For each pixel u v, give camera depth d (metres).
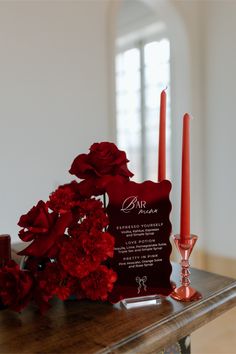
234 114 2.78
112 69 2.48
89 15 2.34
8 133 2.05
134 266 0.89
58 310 0.87
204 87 2.98
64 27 2.23
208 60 2.92
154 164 4.03
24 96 2.10
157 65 3.80
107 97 2.47
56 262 0.83
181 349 1.06
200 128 3.04
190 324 0.85
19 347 0.74
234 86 2.76
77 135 2.34
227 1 2.74
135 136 4.22
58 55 2.22
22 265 0.92
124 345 0.75
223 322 2.29
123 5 3.68
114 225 0.88
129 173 0.93
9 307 0.84
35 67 2.13
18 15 2.05
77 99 2.32
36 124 2.16
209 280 1.02
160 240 0.89
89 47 2.35
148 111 4.00
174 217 3.29
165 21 2.97
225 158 2.88
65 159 2.29
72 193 0.89
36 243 0.83
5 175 2.06
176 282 0.99
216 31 2.84
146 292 0.89
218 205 2.98
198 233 3.10
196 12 2.95
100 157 0.89
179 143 3.15
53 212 0.85
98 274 0.83
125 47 4.18
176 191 3.26
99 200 0.89
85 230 0.84
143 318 0.83
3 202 2.06
